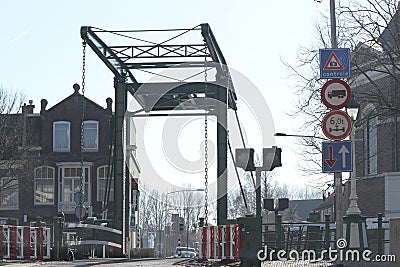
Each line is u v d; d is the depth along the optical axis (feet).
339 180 67.62
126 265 81.41
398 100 124.16
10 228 85.76
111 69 117.60
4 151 198.80
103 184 207.92
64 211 207.31
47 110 210.79
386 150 147.54
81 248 106.73
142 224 330.34
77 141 209.97
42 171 209.77
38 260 90.38
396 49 110.52
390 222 73.67
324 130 60.54
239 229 74.18
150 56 116.06
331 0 74.79
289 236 99.60
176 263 85.81
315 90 120.57
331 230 85.81
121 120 119.96
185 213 273.75
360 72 113.09
